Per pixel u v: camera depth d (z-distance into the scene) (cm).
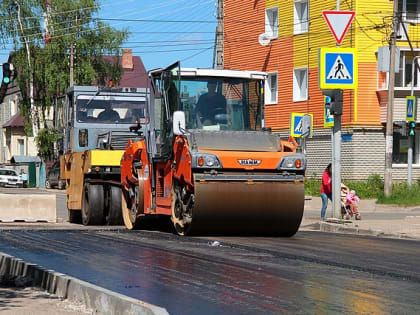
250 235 2297
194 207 2125
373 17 5009
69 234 2350
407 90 4947
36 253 1802
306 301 1152
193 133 2212
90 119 3022
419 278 1388
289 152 2227
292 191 2192
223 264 1574
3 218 3050
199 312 1078
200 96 2297
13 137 10744
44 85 8175
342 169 5075
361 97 5009
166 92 2339
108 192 2814
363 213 3728
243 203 2153
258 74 2341
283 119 5709
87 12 7881
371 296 1193
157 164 2420
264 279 1367
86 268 1530
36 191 7169
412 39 5091
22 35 7906
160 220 2600
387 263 1608
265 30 5888
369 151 5025
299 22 5572
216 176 2130
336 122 2822
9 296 1248
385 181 4316
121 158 2764
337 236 2358
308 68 5428
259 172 2181
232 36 6297
